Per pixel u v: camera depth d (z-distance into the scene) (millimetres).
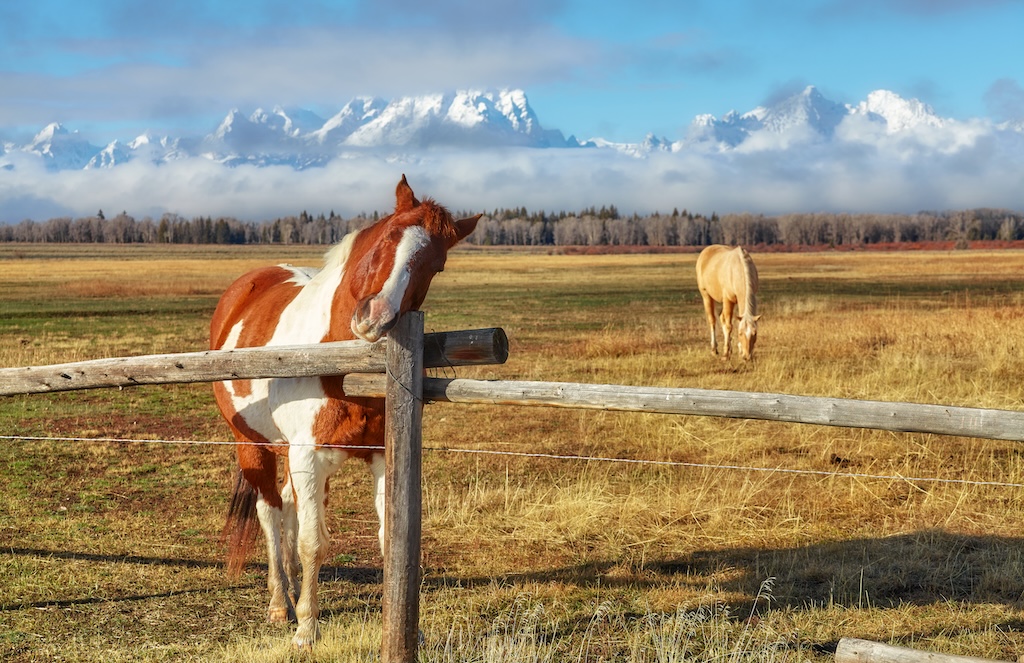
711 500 6406
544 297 30984
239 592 4902
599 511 6156
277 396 4105
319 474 4047
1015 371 10602
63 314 23875
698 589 4844
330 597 4805
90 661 3879
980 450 7426
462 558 5453
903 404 2955
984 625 4242
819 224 161875
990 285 32375
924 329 14719
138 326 20766
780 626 4246
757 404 3064
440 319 22391
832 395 9812
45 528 6008
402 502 3250
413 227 3625
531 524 5973
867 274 43656
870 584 4836
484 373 12656
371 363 3338
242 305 5195
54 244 170500
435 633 4113
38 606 4562
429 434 8992
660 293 32875
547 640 4105
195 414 10578
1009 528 5711
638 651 3926
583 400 3191
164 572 5156
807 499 6441
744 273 12781
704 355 14141
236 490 4859
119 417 10367
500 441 8648
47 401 11281
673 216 176000
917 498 6422
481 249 145375
